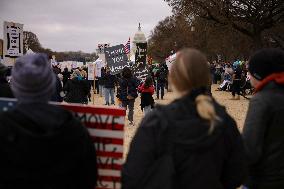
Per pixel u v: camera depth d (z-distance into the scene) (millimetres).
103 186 3279
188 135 2779
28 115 2627
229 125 2969
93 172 2779
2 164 2562
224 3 35781
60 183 2631
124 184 2881
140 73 23250
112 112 3244
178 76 2930
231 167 3010
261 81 3695
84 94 15875
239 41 52625
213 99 3008
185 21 52531
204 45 61594
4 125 2576
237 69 29188
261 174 3537
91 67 23734
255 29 37312
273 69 3627
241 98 30609
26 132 2523
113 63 21312
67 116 2736
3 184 2584
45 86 2732
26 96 2699
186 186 2797
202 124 2793
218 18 36812
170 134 2791
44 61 2785
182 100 2881
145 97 16562
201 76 2914
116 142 3256
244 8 36625
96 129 3258
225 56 67438
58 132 2570
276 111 3457
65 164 2613
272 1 35750
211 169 2822
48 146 2547
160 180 2748
